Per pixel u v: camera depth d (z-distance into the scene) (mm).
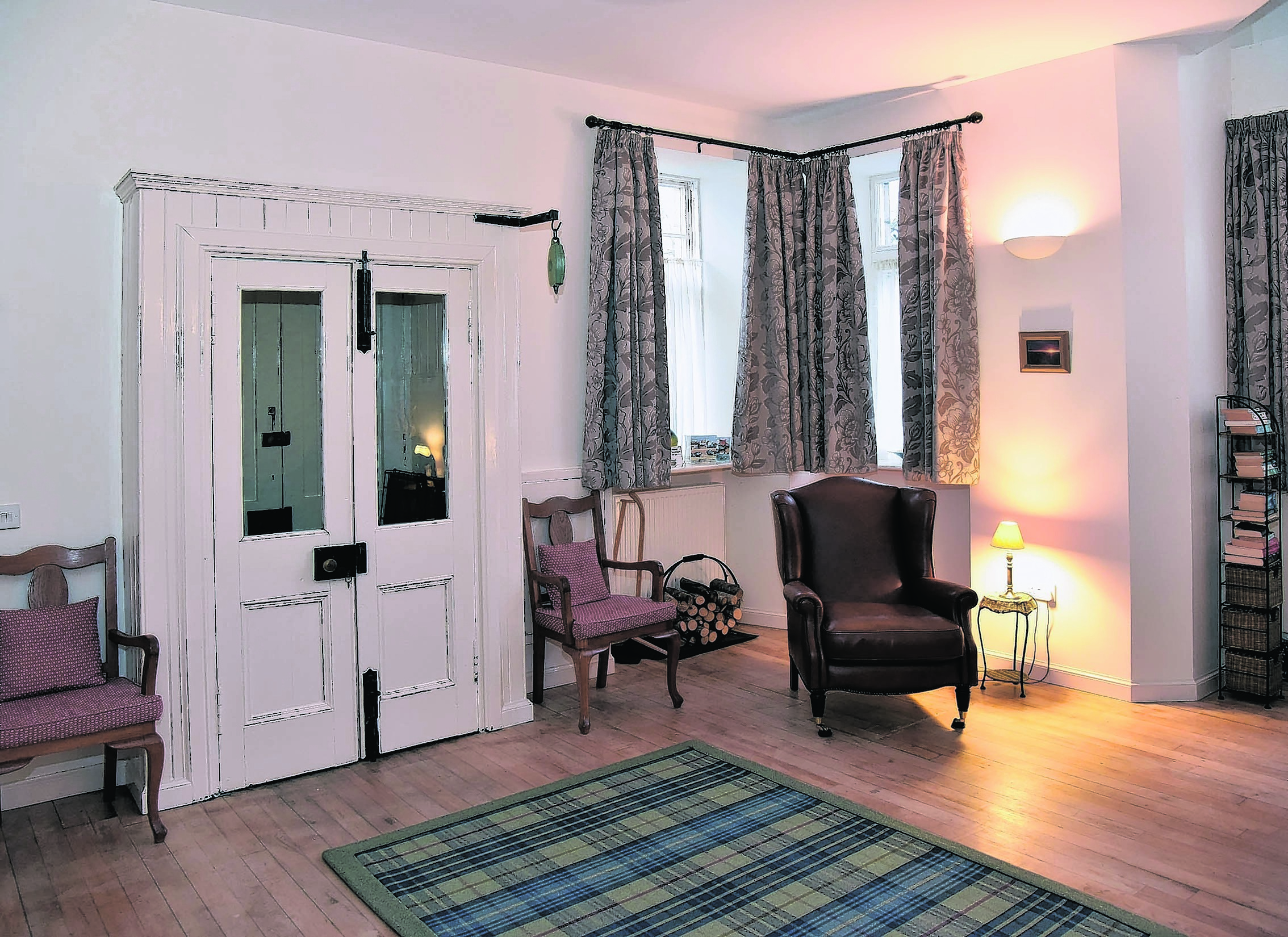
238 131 3754
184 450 3385
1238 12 3902
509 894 2750
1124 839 3062
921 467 5008
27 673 3143
